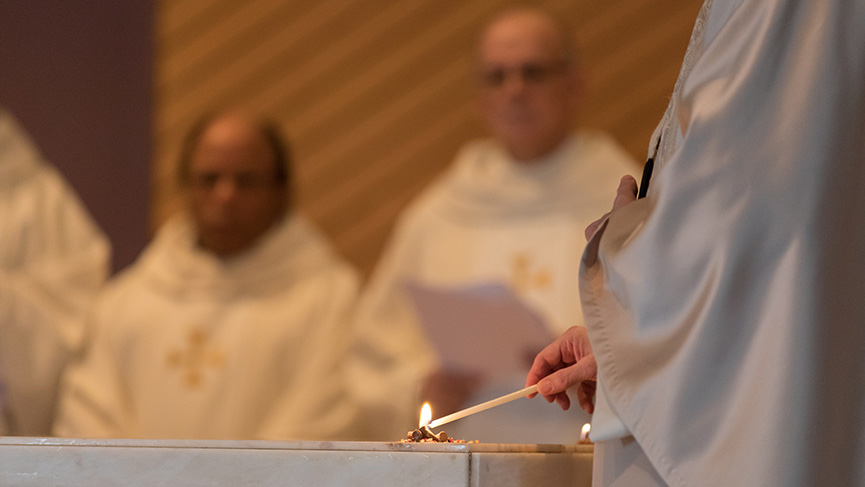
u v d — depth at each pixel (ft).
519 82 27.58
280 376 29.37
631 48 37.47
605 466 8.91
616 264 8.62
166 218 40.83
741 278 8.09
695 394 8.12
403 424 26.73
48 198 34.91
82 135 41.37
